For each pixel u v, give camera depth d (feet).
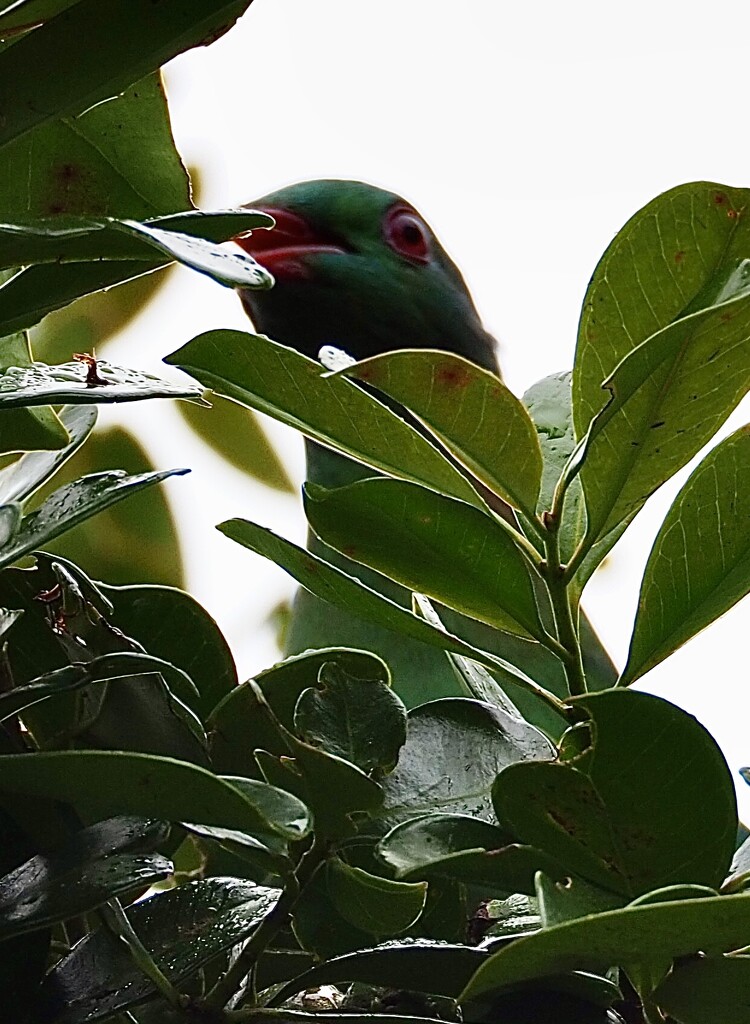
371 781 5.06
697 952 5.04
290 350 6.34
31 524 5.44
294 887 5.27
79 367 5.70
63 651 6.36
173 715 5.74
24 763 4.47
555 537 6.58
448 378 6.30
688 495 6.48
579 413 6.60
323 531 6.86
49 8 4.89
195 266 4.15
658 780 5.36
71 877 4.94
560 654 6.60
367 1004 6.43
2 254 4.98
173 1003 5.18
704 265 6.48
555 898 5.20
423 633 6.51
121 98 5.93
